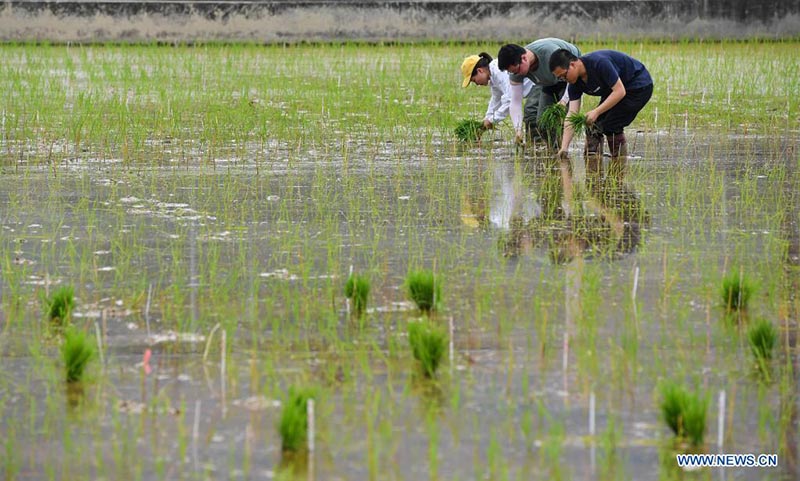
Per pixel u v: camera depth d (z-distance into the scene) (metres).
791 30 65.81
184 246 19.03
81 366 12.97
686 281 16.91
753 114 36.09
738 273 16.23
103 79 46.12
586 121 27.05
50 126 32.78
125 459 10.99
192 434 11.52
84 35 64.56
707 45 63.28
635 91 27.73
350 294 15.77
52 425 11.78
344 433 11.56
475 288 16.55
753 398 12.48
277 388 12.54
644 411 12.15
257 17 65.06
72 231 20.11
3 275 17.19
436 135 31.89
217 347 14.10
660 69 49.97
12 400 12.46
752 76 46.66
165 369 13.34
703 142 30.61
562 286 16.62
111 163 27.12
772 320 15.09
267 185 24.41
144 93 41.41
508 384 12.85
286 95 40.91
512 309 15.55
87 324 14.96
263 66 52.69
